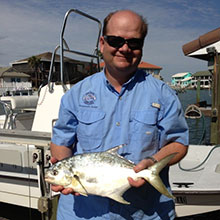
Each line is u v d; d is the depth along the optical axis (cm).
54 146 186
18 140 305
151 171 152
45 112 400
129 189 168
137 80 174
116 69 166
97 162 161
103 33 174
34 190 339
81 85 181
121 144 164
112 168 159
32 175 337
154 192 174
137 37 161
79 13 380
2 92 4197
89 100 173
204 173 438
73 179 161
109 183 158
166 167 176
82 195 178
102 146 169
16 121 546
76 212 179
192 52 671
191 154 525
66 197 187
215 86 630
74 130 183
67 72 420
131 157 164
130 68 165
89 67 470
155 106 166
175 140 168
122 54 161
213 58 653
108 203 168
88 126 170
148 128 163
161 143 172
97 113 170
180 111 169
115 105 169
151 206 173
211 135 644
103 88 174
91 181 159
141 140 163
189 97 3316
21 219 423
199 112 676
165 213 177
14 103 523
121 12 167
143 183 153
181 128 168
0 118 575
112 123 168
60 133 183
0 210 451
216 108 631
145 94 170
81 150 178
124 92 170
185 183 376
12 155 380
